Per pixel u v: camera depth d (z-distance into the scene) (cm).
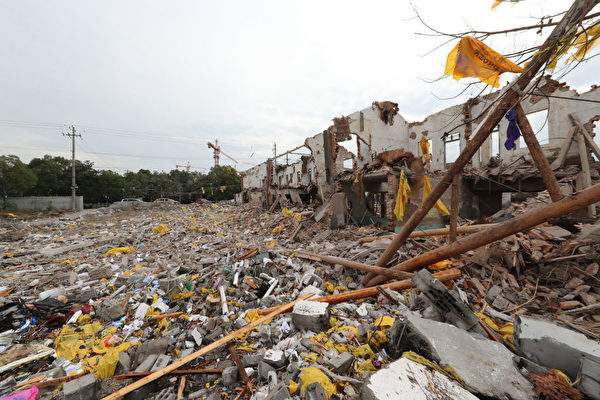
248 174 4203
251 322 468
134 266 938
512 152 1278
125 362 385
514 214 780
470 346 300
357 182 1421
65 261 1015
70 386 303
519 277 555
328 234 1195
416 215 514
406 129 1962
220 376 361
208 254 1061
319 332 427
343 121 1773
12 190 2967
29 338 468
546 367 291
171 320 534
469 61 324
